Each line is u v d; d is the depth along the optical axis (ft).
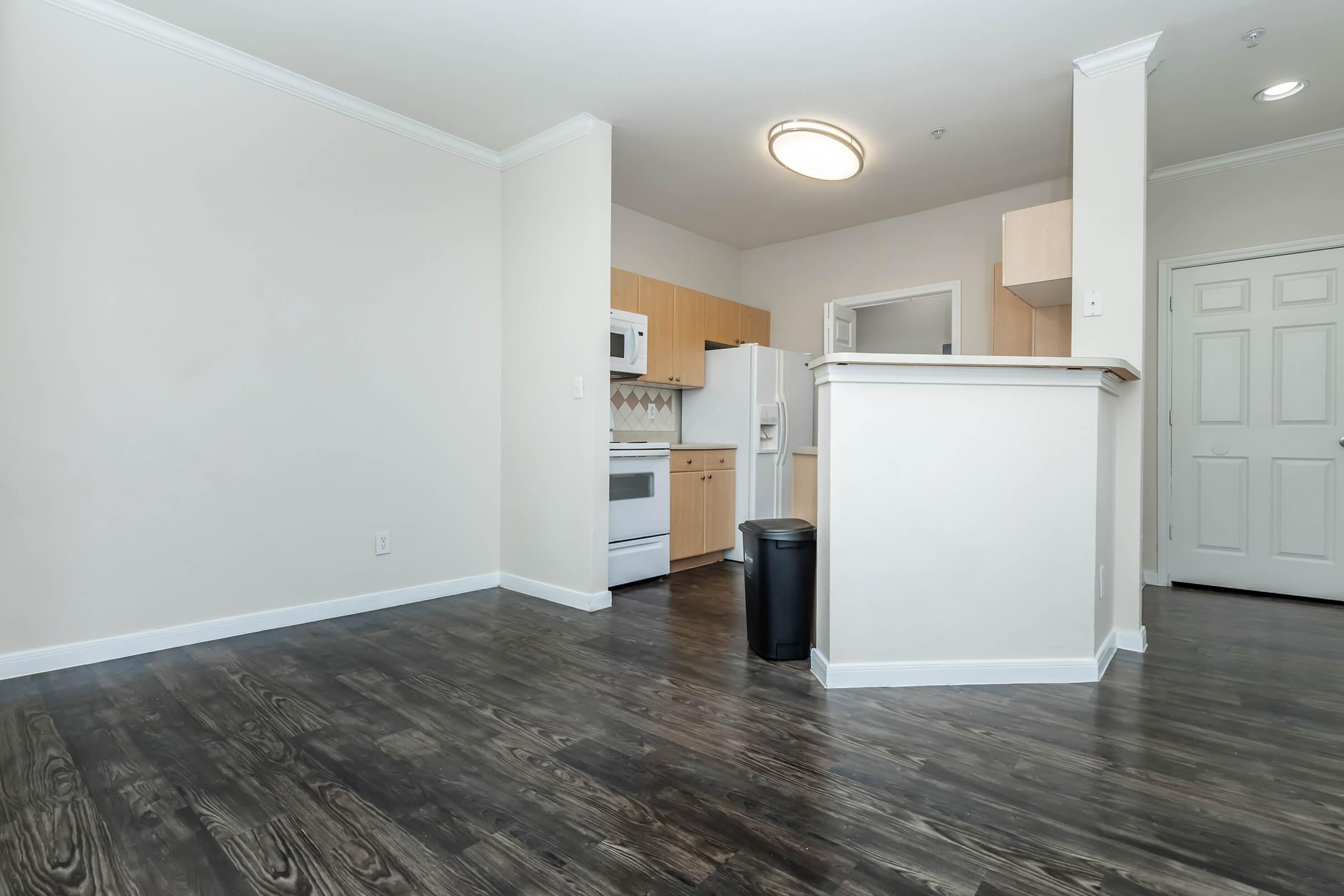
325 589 10.19
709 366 16.02
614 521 12.28
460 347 11.89
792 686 7.54
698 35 8.75
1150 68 9.00
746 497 15.25
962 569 7.66
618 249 15.35
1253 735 6.33
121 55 8.23
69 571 7.92
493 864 4.37
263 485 9.48
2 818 4.88
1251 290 12.26
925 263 15.55
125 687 7.39
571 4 8.07
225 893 4.09
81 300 7.95
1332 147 11.51
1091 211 9.13
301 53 9.16
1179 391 12.94
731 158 12.71
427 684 7.55
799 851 4.51
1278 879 4.25
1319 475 11.73
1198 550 12.80
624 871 4.30
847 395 7.48
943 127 11.39
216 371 9.02
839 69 9.55
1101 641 8.23
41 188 7.68
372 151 10.67
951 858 4.43
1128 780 5.47
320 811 4.99
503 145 12.05
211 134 8.96
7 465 7.49
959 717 6.72
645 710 6.86
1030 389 7.67
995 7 8.12
